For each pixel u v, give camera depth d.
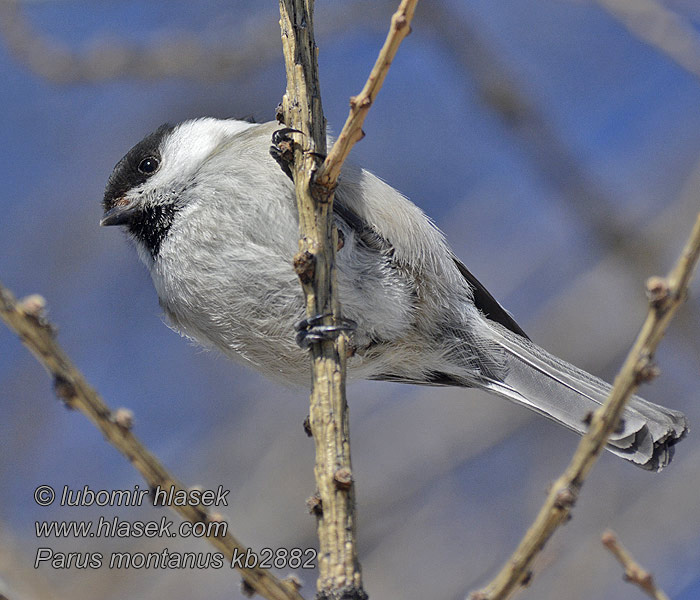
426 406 12.54
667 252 11.28
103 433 4.25
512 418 12.30
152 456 4.36
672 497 11.27
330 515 4.75
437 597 11.07
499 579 4.19
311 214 5.29
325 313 5.17
